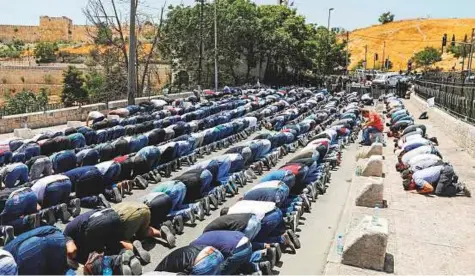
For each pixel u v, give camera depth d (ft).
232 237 24.30
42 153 50.08
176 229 34.19
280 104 102.78
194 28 163.32
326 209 40.93
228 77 173.58
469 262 27.99
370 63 416.67
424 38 459.73
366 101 137.59
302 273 28.04
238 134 73.51
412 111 114.11
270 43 178.29
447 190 41.63
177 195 34.35
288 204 37.09
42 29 422.00
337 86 176.35
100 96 148.05
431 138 64.39
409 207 38.34
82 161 45.98
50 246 23.50
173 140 57.52
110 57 153.38
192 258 22.38
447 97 84.17
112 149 49.96
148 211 30.32
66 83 170.50
